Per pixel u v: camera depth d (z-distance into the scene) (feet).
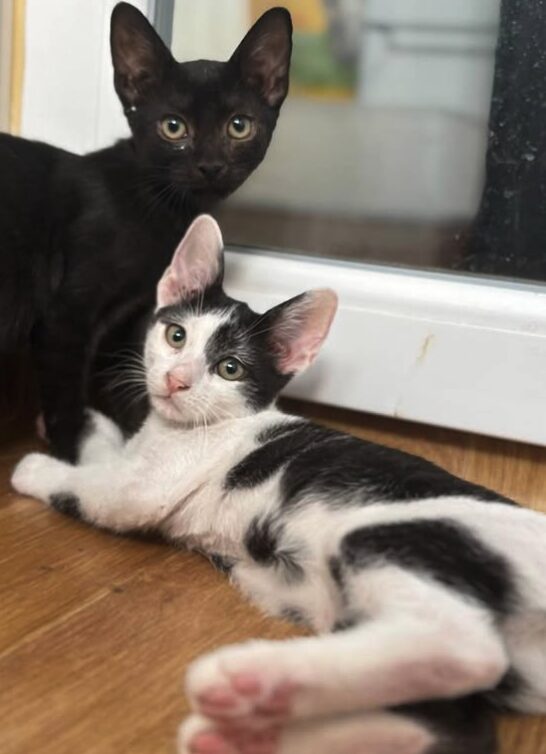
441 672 0.65
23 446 1.33
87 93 1.38
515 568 0.74
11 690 0.77
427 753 0.65
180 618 0.91
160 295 1.15
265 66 1.28
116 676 0.80
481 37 1.33
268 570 0.94
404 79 1.38
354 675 0.63
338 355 1.30
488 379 1.23
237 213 1.44
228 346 1.08
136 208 1.28
